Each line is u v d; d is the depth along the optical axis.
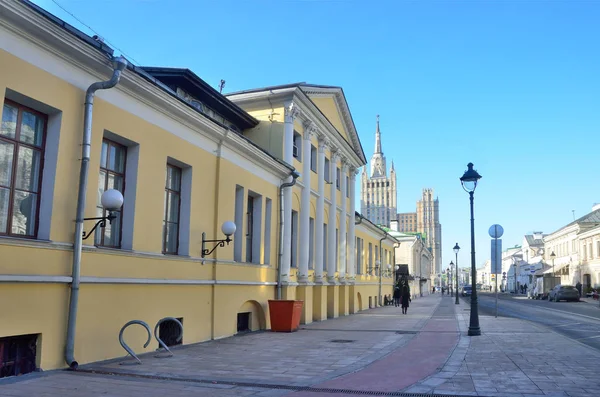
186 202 13.21
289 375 8.86
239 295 15.67
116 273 10.34
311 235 22.48
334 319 23.47
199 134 13.61
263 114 20.19
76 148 9.43
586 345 13.45
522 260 107.44
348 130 27.36
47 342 8.60
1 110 7.94
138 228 11.09
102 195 9.62
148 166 11.47
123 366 9.39
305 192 21.16
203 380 8.23
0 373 7.89
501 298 65.69
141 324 10.12
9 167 8.48
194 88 16.52
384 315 26.75
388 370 9.48
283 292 18.75
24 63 8.38
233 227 13.77
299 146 21.34
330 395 7.38
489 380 8.54
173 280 12.19
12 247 7.98
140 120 11.24
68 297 9.08
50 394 6.96
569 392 7.59
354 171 29.00
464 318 24.06
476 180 16.98
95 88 9.67
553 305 41.75
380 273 38.12
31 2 8.12
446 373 9.20
